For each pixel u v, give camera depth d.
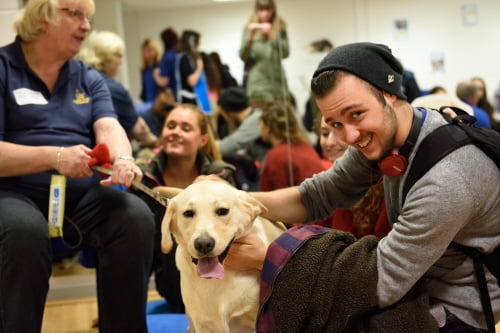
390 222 1.47
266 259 1.38
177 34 3.73
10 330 1.50
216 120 3.30
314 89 1.28
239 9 3.71
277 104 2.83
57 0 1.78
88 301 2.80
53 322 2.51
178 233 1.43
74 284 2.86
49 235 1.62
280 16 3.43
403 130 1.29
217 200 1.36
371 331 1.28
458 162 1.23
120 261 1.74
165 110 3.40
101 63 3.00
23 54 1.84
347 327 1.31
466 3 3.90
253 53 3.24
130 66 3.90
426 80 4.02
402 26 3.84
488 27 3.96
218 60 3.71
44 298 1.58
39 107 1.81
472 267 1.32
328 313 1.29
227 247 1.38
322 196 1.60
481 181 1.23
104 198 1.79
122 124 2.97
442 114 1.36
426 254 1.24
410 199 1.26
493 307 1.32
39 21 1.78
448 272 1.34
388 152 1.32
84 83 1.96
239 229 1.39
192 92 3.62
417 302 1.30
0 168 1.64
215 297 1.40
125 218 1.75
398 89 1.29
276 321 1.33
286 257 1.35
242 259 1.40
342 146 2.23
